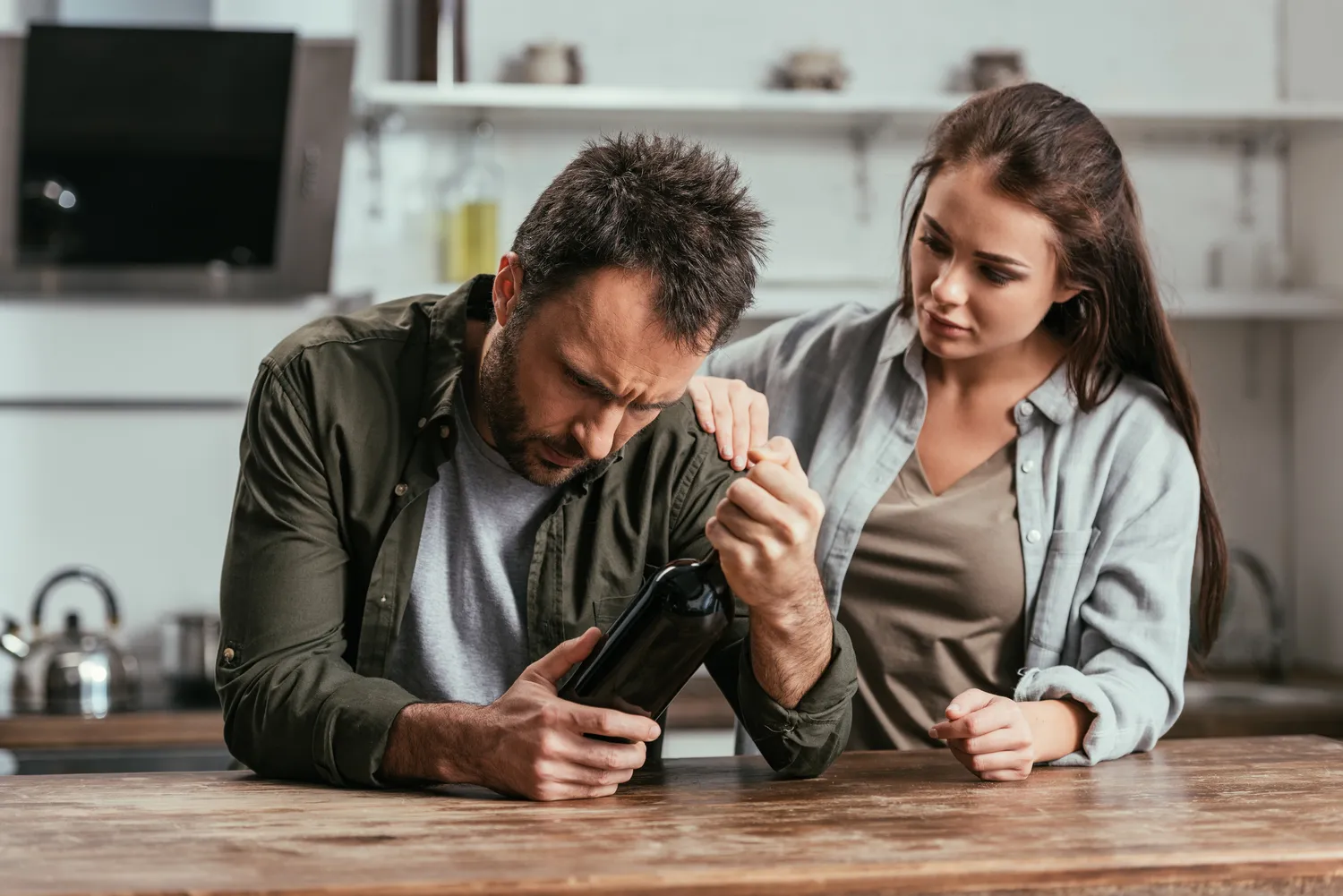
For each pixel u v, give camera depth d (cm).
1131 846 112
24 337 335
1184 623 165
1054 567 171
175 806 126
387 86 330
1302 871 110
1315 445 374
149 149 324
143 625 347
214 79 323
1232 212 382
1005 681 175
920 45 369
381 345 150
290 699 135
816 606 132
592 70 361
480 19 358
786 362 193
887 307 190
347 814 122
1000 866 106
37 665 306
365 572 148
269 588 139
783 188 369
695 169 125
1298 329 381
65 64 319
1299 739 168
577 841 112
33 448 343
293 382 145
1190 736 302
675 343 123
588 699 129
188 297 339
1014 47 372
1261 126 371
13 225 327
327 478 144
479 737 128
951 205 160
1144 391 177
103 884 99
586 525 152
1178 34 378
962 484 177
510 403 132
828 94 347
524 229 131
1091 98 374
